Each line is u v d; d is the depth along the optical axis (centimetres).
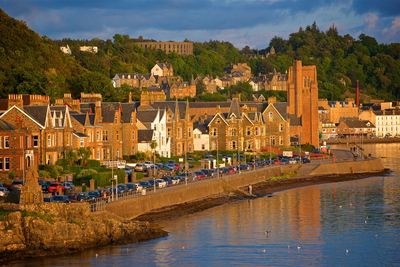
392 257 15600
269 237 17262
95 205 16912
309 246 16450
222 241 16775
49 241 15075
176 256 15388
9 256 14650
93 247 15625
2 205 15562
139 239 16475
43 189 19150
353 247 16400
